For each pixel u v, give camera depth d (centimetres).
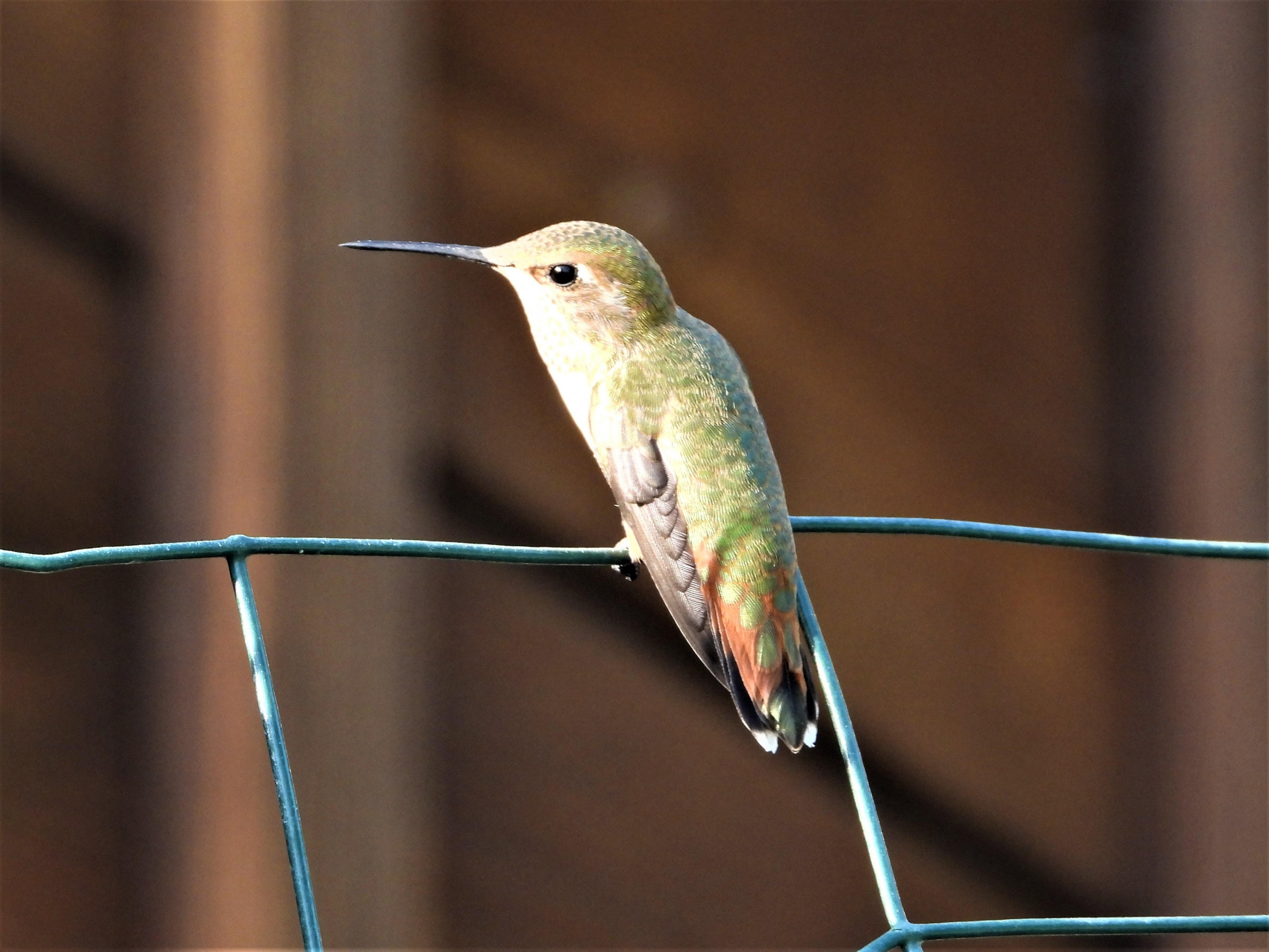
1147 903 1089
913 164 1079
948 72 1091
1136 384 1109
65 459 968
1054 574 1094
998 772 1077
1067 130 1112
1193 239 1113
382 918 958
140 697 969
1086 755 1091
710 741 1041
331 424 973
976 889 1070
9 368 963
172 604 970
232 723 953
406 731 977
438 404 998
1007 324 1090
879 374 1065
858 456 1058
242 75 984
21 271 970
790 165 1054
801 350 1050
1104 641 1096
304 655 957
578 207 1023
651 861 1022
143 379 978
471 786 995
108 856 959
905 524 646
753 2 1056
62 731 962
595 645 1027
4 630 959
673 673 1039
